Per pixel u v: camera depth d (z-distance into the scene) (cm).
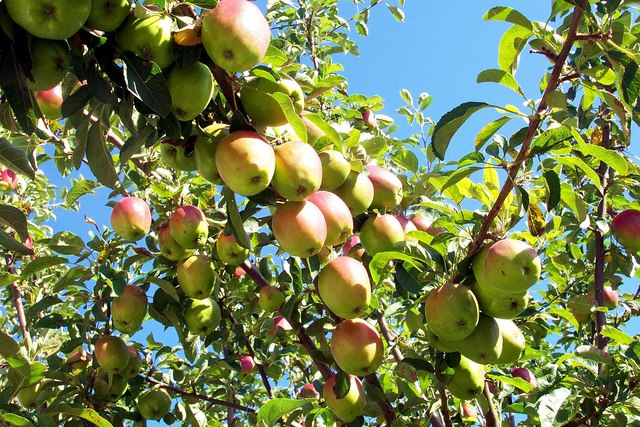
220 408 208
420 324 139
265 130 118
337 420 144
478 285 121
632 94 109
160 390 164
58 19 98
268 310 150
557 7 116
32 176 114
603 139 167
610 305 174
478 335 121
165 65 107
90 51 104
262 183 112
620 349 146
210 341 164
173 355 174
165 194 157
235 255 153
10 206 112
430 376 143
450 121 111
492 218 116
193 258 153
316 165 116
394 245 124
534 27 119
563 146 114
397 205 139
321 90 135
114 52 106
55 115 140
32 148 163
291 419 147
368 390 135
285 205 118
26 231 114
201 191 159
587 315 172
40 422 131
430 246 126
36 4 97
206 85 110
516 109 112
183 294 158
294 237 116
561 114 112
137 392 163
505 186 114
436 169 173
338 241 123
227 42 106
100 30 104
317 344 171
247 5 109
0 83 100
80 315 161
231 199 117
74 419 153
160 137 115
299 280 130
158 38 105
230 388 187
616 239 157
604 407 131
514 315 120
